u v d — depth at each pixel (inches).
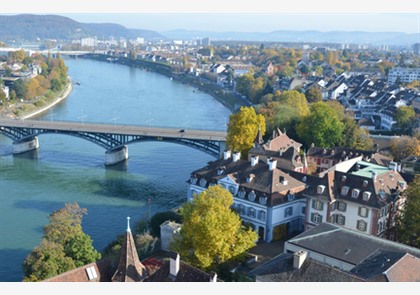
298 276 2236.7
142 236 3592.5
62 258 2864.2
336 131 5812.0
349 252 2696.9
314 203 3690.9
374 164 4387.3
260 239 3782.0
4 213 4611.2
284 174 3954.2
